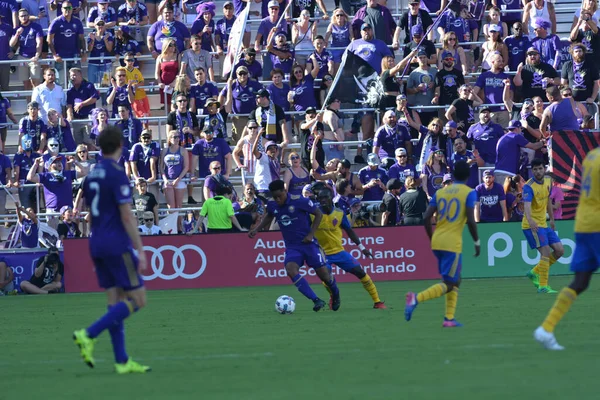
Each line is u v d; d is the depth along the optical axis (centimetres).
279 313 4562
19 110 8906
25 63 8962
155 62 9050
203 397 2148
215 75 8925
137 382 2414
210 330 3847
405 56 8225
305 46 8631
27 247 7262
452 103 7638
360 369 2533
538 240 5316
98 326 2516
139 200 7106
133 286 2586
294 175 7219
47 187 7388
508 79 7781
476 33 8675
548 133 7350
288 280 6862
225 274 6869
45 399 2188
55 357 3083
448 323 3628
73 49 8844
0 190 7644
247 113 7919
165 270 6888
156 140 8069
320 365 2641
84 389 2323
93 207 2602
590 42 8150
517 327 3547
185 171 7431
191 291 6538
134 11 9150
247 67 8312
